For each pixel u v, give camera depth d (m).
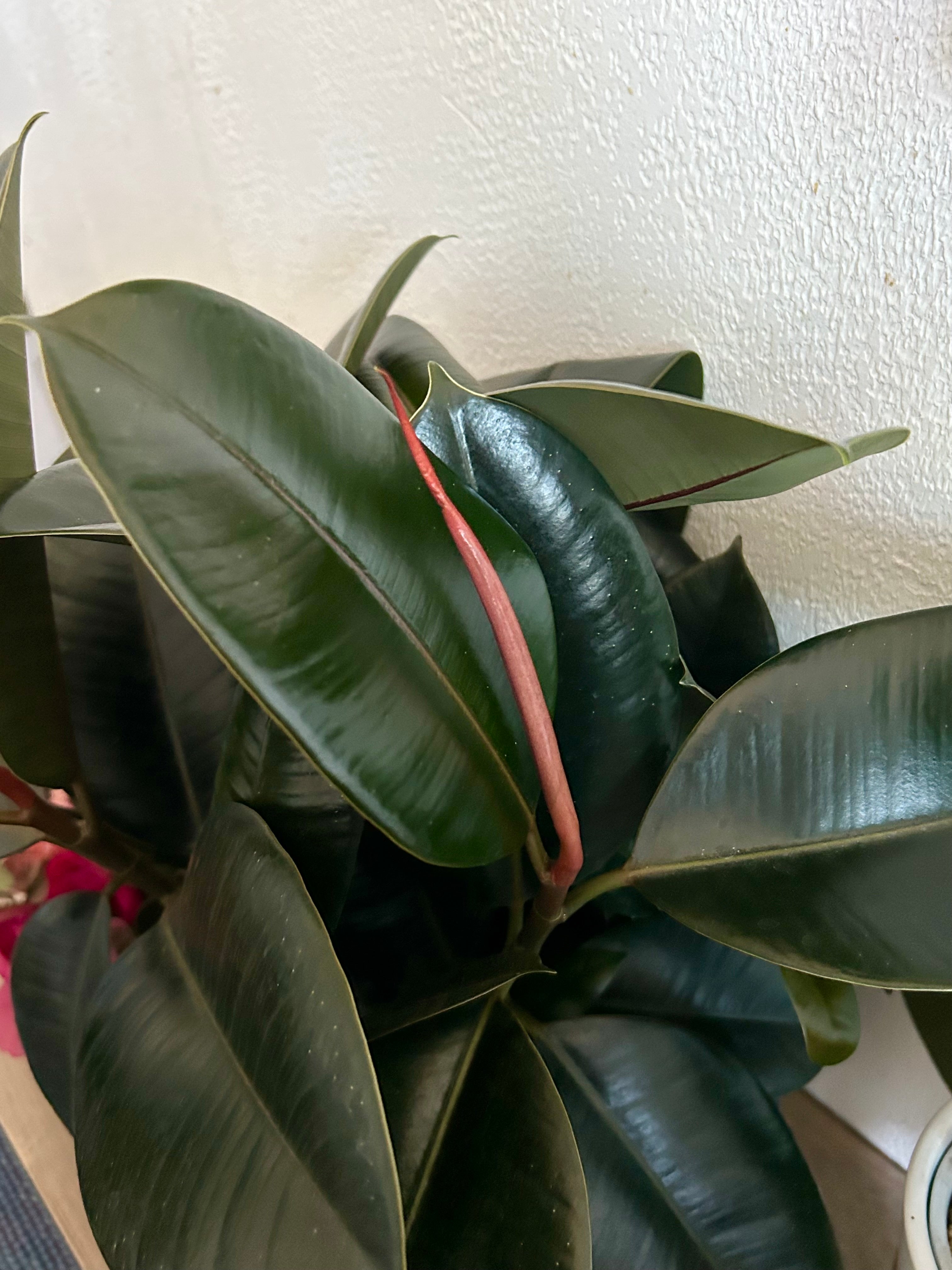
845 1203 0.59
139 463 0.26
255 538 0.28
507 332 0.58
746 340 0.47
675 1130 0.40
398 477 0.31
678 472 0.38
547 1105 0.34
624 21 0.44
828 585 0.49
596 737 0.39
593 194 0.50
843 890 0.33
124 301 0.27
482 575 0.28
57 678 0.44
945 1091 0.56
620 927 0.48
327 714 0.29
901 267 0.41
